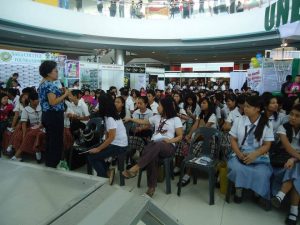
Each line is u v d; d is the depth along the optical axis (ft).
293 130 7.70
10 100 15.58
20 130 12.16
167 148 8.61
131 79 33.19
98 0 36.24
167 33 38.19
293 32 11.71
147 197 2.81
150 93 13.01
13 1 28.45
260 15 31.32
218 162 8.87
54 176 3.35
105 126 9.11
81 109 12.68
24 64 21.94
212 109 11.12
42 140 11.39
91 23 36.04
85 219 2.36
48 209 2.67
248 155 7.79
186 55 49.96
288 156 8.12
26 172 3.51
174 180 10.05
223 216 7.40
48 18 32.22
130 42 39.40
